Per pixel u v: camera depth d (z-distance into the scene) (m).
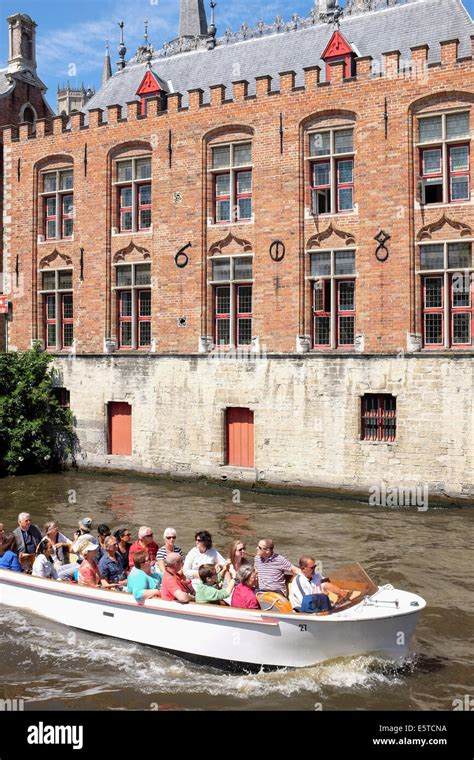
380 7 22.66
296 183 20.39
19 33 28.12
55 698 8.70
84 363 23.81
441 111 18.70
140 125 22.88
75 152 24.06
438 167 18.97
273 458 20.59
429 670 9.22
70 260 24.33
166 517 17.34
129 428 23.28
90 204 23.80
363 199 19.58
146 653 9.95
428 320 19.08
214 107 21.62
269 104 20.78
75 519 17.14
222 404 21.39
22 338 25.09
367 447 19.28
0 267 27.16
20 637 10.46
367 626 8.98
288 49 23.36
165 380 22.31
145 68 26.38
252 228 21.20
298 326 20.39
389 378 18.97
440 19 21.12
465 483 18.05
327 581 9.94
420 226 18.97
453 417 18.19
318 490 19.91
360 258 19.64
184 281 22.14
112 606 10.29
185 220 22.11
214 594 9.77
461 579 12.57
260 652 9.23
